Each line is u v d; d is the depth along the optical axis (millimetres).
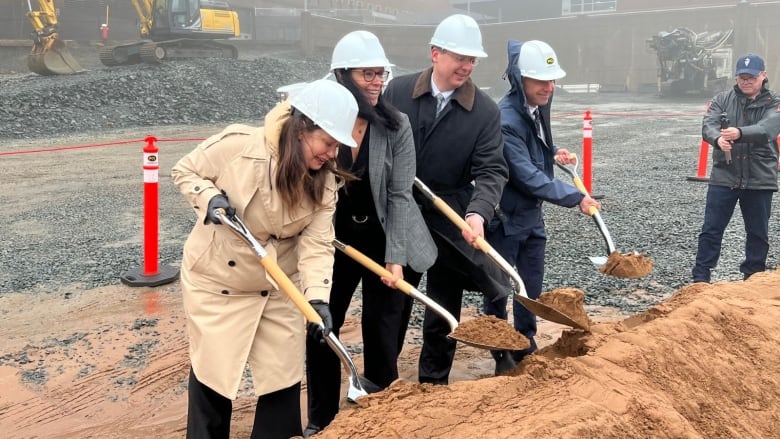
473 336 3107
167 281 6000
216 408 2846
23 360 4445
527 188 3854
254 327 2750
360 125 3199
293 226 2742
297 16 37656
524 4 46688
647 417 2666
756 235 5430
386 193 3320
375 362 3623
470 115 3586
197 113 18891
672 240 7227
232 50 25875
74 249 7125
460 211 3742
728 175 5301
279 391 2828
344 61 3115
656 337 3260
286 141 2568
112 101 18516
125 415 3797
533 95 3896
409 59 36938
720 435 2863
